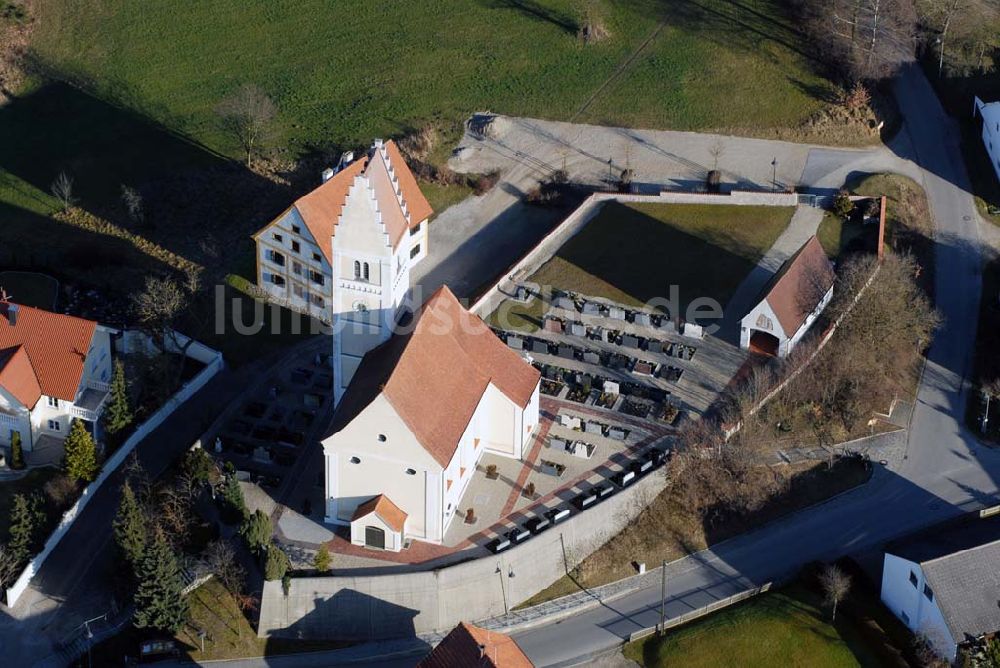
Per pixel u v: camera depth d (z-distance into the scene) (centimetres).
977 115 16588
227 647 11175
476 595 11450
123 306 14625
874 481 12731
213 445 12725
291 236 14150
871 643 11288
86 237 15562
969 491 12612
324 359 13888
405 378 11388
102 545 12019
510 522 11838
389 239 11900
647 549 12081
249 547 11462
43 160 16775
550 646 11344
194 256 15275
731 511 12362
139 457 12788
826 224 15112
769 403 13112
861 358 13475
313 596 11225
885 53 16875
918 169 16075
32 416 12638
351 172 14550
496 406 12244
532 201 15862
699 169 16150
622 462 12450
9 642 11225
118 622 11344
